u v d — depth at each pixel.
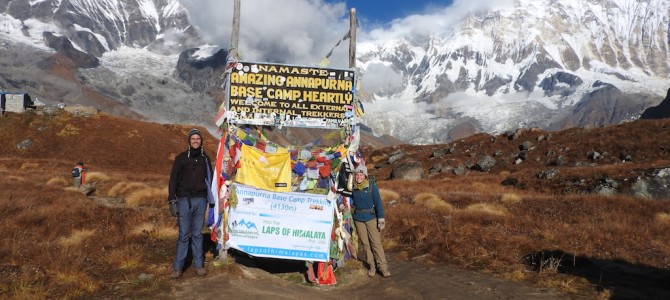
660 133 55.06
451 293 7.53
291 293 7.37
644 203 18.11
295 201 8.66
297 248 8.53
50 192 16.84
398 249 11.12
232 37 8.96
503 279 8.55
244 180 8.66
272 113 9.03
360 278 8.70
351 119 9.19
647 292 7.83
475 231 11.69
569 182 32.12
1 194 14.25
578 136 62.31
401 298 7.36
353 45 9.32
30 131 92.75
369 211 8.73
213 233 8.67
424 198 19.73
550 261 9.16
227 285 7.29
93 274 7.27
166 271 7.73
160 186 28.11
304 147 9.09
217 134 8.88
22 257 7.83
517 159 60.41
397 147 81.81
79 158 87.50
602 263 9.67
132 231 10.45
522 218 14.23
